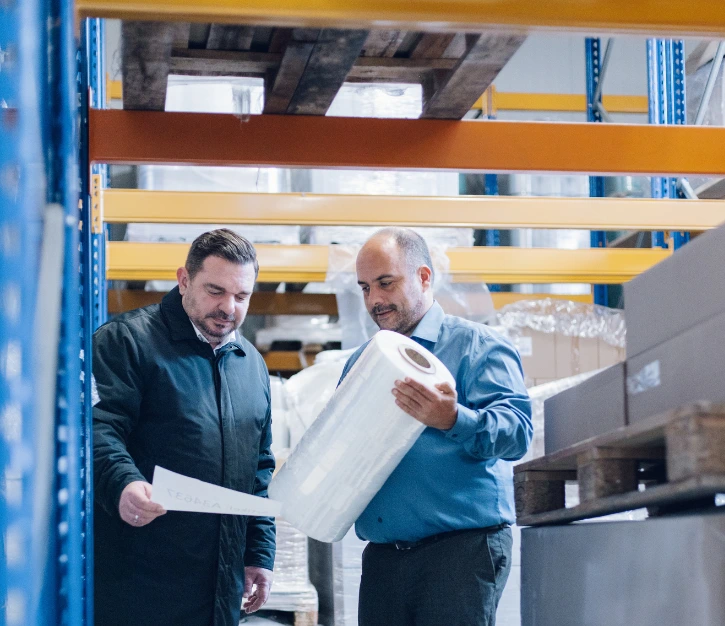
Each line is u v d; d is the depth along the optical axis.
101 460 2.65
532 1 2.23
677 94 5.21
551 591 2.11
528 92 8.45
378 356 2.39
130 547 2.77
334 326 6.81
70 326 1.76
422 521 2.71
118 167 5.66
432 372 2.43
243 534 2.94
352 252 5.26
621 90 8.59
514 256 5.39
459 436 2.48
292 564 4.52
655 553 1.58
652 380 1.94
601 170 3.08
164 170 4.98
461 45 2.63
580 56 8.56
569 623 1.98
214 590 2.83
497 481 2.75
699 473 1.43
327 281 5.28
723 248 1.71
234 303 2.89
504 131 3.05
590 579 1.87
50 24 1.78
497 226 4.71
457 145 3.03
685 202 4.71
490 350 2.79
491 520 2.71
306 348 6.98
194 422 2.86
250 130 2.95
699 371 1.74
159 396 2.86
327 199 4.68
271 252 5.27
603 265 5.45
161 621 2.76
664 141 3.11
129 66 2.50
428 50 2.69
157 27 2.27
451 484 2.71
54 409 1.68
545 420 2.63
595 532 1.85
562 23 2.24
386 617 2.78
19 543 1.22
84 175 2.48
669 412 1.51
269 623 4.48
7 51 1.31
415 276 2.91
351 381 2.46
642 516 4.28
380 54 2.74
